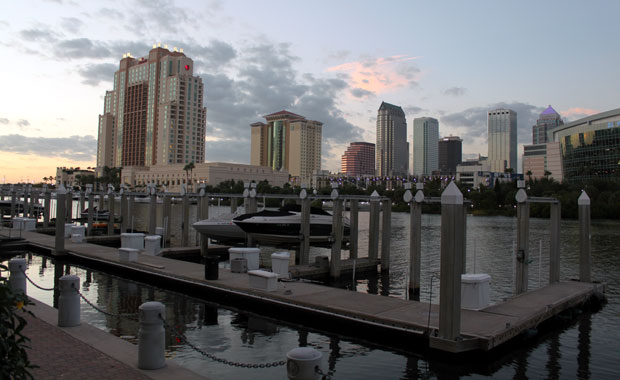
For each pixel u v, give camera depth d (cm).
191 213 9231
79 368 768
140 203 12925
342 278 2322
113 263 2256
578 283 1864
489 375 1059
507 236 5134
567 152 15688
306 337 1289
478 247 4022
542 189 11575
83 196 4747
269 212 3078
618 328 1462
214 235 3080
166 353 1119
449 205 1067
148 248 2514
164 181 18475
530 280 2423
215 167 17375
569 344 1297
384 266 2444
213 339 1253
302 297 1505
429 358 1130
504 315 1298
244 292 1600
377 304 1414
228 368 1020
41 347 877
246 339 1260
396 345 1216
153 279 2008
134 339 1188
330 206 9931
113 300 1702
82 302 1664
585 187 9825
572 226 6875
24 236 3409
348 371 1048
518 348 1255
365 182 15038
